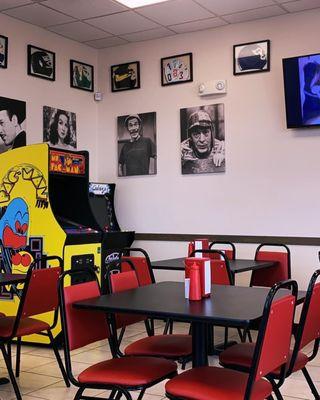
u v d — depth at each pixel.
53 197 5.98
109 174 7.36
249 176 6.38
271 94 6.26
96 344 5.40
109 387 2.71
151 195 7.06
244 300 2.94
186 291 3.00
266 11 6.07
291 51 6.14
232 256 5.95
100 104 7.38
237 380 2.61
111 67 7.34
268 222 6.27
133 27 6.57
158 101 7.01
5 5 5.80
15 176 5.53
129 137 7.22
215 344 5.33
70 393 4.00
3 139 6.03
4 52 6.05
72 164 5.68
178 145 6.86
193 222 6.75
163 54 6.98
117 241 6.09
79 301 2.92
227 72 6.53
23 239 5.46
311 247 6.01
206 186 6.67
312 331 2.93
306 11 6.05
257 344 2.31
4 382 4.23
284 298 2.49
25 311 3.82
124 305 2.78
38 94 6.51
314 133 6.00
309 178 6.04
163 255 6.96
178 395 2.49
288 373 2.82
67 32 6.73
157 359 3.01
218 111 6.58
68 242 5.34
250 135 6.38
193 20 6.34
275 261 5.58
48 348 5.30
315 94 5.76
